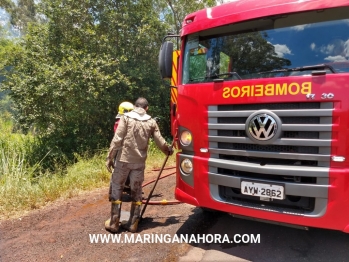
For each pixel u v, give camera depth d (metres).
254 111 2.76
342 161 2.45
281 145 2.73
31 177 6.41
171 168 7.21
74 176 6.13
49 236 3.71
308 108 2.55
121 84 9.94
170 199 4.99
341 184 2.46
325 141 2.50
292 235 3.59
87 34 9.68
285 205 2.80
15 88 8.88
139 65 10.54
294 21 2.82
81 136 9.70
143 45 10.60
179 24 13.61
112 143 3.55
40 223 4.12
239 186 2.93
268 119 2.67
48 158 8.54
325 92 2.45
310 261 3.02
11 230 3.91
